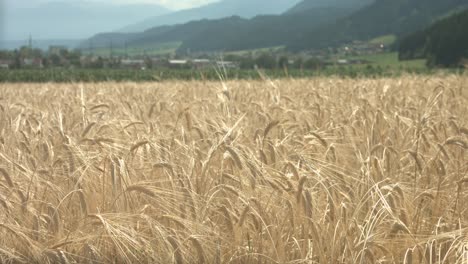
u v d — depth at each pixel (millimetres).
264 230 3826
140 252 3717
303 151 5000
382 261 3773
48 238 3908
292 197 3953
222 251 3744
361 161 4809
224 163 4508
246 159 4172
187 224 3684
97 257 3633
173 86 14680
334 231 3787
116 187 3992
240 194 3840
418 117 7051
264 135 4816
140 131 6000
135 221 3973
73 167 4438
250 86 12492
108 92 13047
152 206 4031
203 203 3945
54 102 10828
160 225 3770
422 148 5652
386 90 10133
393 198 4008
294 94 11016
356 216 4012
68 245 3775
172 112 7832
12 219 4047
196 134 5969
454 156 5664
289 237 3910
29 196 4340
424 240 3715
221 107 7441
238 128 5574
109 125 5754
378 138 6117
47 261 3639
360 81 14703
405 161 5734
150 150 4871
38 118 7340
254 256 3723
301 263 3686
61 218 4172
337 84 12609
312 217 3805
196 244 3525
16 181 4547
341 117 7496
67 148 4691
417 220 4148
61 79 49781
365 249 3549
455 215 4340
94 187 4445
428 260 3650
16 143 5836
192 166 4289
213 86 11641
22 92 16062
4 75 50812
